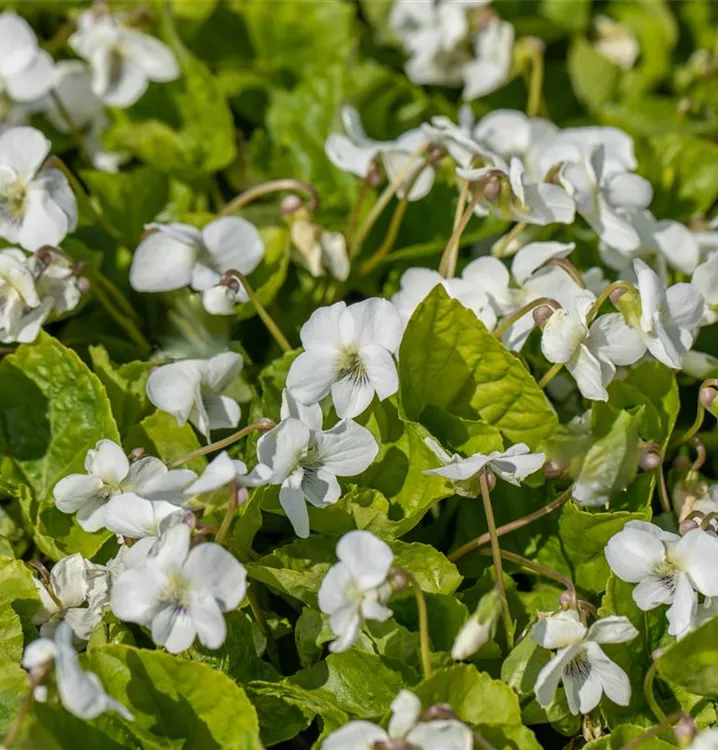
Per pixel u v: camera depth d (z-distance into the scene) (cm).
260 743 68
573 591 69
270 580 69
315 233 75
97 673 68
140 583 67
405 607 70
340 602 67
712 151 79
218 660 69
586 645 68
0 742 69
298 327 76
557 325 70
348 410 69
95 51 78
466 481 69
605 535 71
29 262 72
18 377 73
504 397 72
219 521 70
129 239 78
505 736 68
